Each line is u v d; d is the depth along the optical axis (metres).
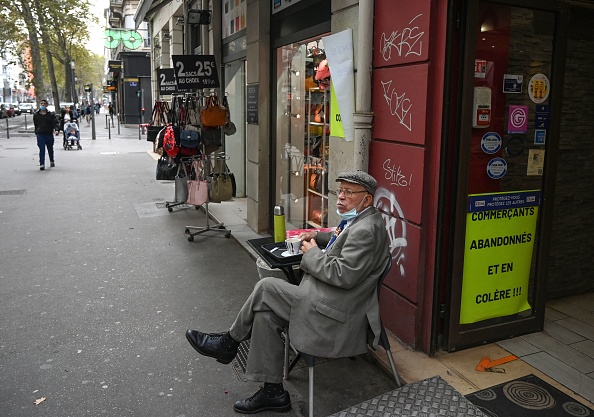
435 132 3.59
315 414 3.25
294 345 3.12
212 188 7.62
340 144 4.88
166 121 9.15
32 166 15.24
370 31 4.07
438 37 3.51
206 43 10.49
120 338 4.28
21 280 5.66
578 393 3.35
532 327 4.17
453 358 3.79
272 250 3.59
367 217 3.15
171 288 5.45
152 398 3.41
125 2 40.00
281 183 7.30
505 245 3.90
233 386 3.57
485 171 3.79
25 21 37.12
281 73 7.04
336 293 3.09
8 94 96.12
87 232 7.72
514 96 3.80
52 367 3.80
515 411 3.16
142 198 10.39
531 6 3.68
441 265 3.75
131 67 39.84
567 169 4.66
